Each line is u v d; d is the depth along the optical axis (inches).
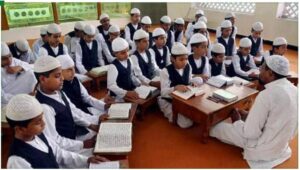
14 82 117.9
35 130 55.3
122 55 114.3
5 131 93.3
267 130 83.4
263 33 269.7
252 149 88.7
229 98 96.8
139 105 107.2
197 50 126.9
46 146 61.9
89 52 161.8
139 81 127.3
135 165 89.6
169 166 89.4
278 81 80.8
